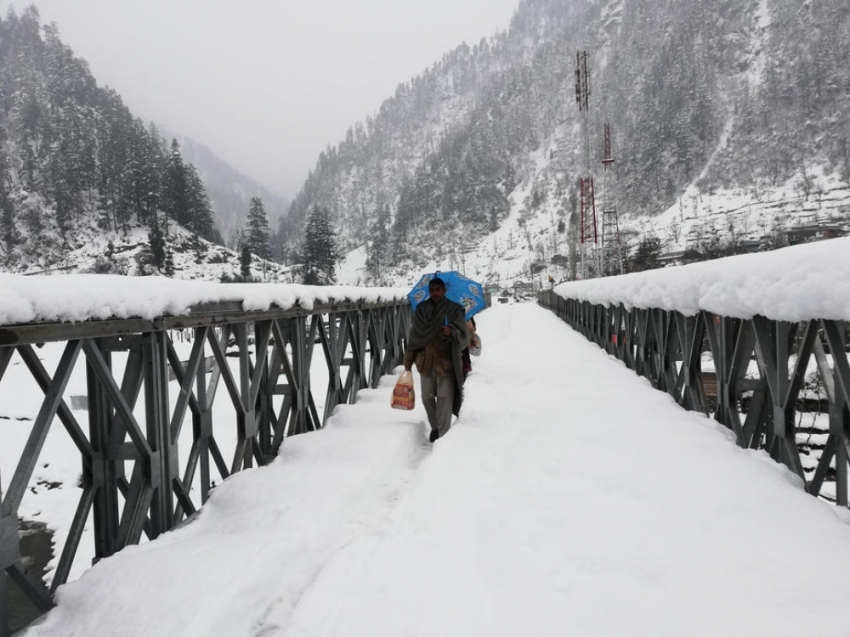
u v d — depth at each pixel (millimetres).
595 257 37344
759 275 3035
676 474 3104
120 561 2242
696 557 2127
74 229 121312
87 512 2562
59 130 144000
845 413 2742
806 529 2303
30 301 1850
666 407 5160
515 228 193375
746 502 2625
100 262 102875
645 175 166750
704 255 49469
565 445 3938
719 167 153750
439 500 2941
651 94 194250
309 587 2090
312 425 5113
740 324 3756
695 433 3969
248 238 120188
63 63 165250
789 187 130750
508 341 13188
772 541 2203
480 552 2311
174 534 2707
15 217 121750
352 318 6594
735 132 163750
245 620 2002
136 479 2682
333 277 105625
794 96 157625
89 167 133375
